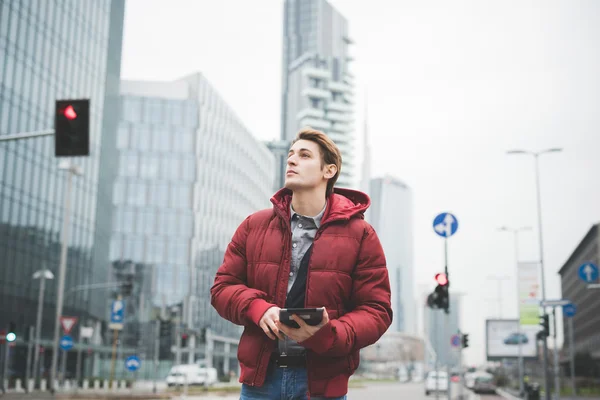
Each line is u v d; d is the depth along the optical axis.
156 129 85.00
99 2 64.56
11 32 45.88
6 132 44.84
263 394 2.67
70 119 12.46
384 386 82.25
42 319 49.00
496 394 60.59
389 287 2.79
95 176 63.00
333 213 2.75
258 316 2.51
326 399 2.60
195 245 83.31
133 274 79.94
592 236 106.00
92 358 65.81
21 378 45.25
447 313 20.25
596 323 102.06
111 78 71.69
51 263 51.12
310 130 2.80
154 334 78.44
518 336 57.53
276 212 2.83
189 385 56.44
